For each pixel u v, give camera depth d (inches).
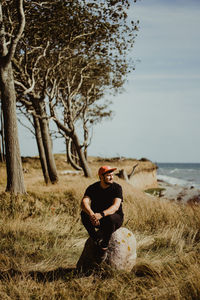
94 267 188.7
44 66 734.5
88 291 164.2
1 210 360.2
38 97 693.3
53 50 732.0
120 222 186.7
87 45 730.8
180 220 335.6
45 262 214.8
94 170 1173.1
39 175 1027.3
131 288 166.7
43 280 179.5
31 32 636.1
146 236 287.1
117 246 189.8
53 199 430.0
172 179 2573.8
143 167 1365.7
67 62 818.8
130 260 193.3
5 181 756.0
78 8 634.2
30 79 663.1
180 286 158.6
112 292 159.3
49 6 615.8
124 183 750.5
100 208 188.5
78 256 230.5
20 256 224.5
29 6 589.0
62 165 1333.7
